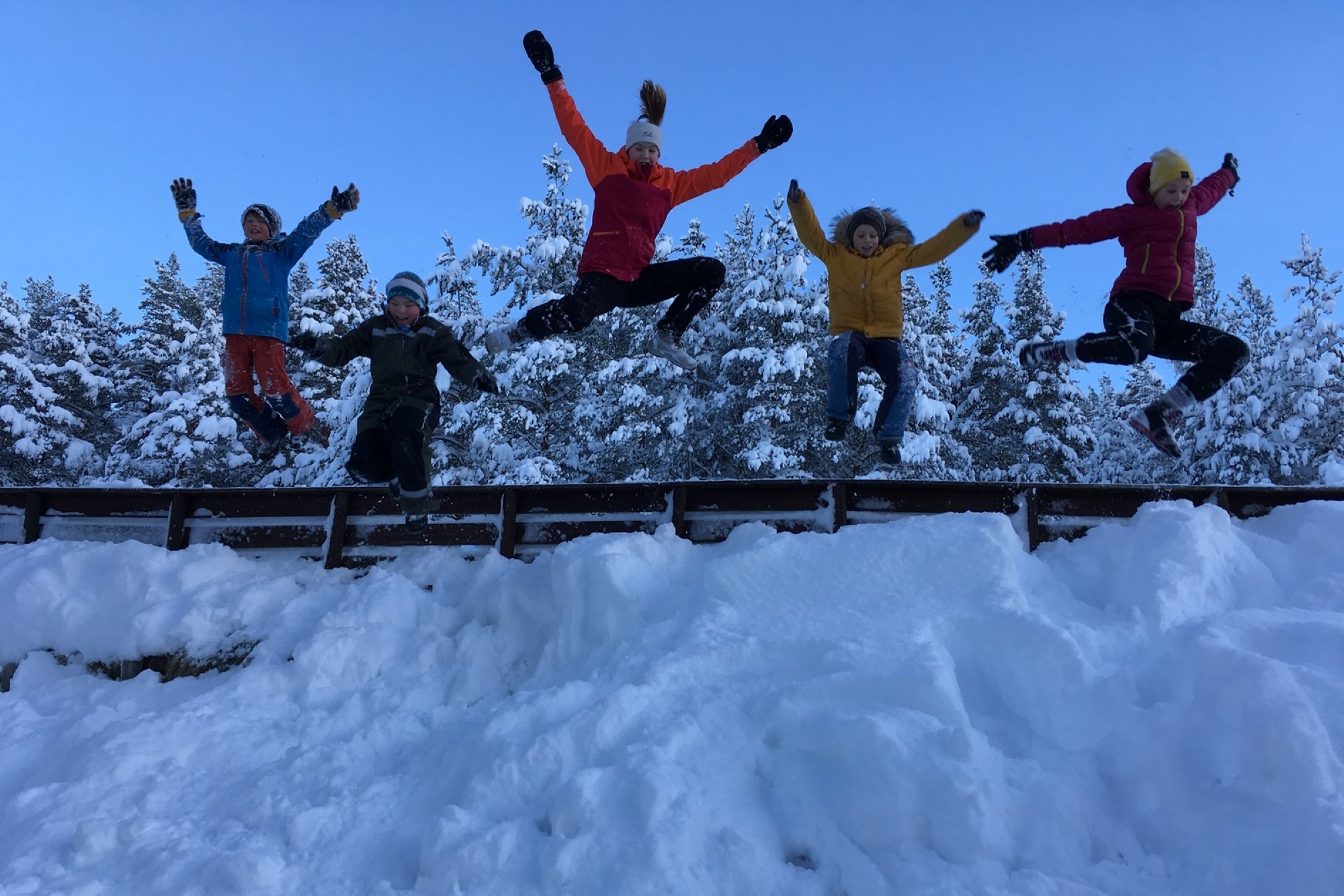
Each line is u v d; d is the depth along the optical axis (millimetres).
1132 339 4234
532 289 15039
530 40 4387
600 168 4336
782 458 13984
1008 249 4555
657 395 15641
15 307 27391
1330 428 17984
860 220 4695
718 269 4492
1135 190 4570
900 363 4543
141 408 26391
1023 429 20438
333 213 4891
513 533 5555
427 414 4441
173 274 29031
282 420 5008
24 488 6148
